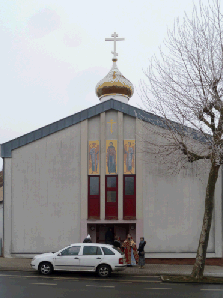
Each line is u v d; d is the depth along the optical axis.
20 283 11.47
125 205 17.59
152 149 17.23
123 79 23.66
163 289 10.90
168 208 17.47
